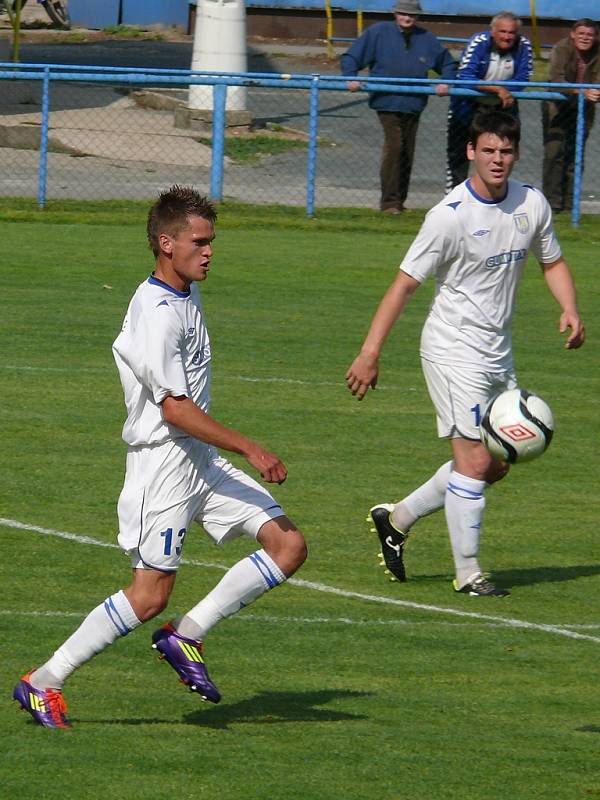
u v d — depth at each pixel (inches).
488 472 1015.0
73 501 1207.6
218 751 724.0
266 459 716.0
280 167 3193.9
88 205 2721.5
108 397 1563.7
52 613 942.4
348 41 5438.0
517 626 956.6
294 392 1612.9
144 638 909.2
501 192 982.4
